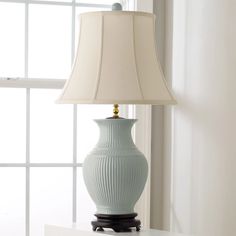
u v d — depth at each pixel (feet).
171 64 10.67
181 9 10.18
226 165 8.46
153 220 11.10
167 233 8.65
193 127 9.62
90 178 8.54
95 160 8.47
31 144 11.23
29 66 11.26
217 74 8.77
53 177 11.30
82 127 11.39
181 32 10.17
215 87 8.84
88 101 8.00
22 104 11.19
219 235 8.64
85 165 8.63
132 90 8.05
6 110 11.14
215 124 8.83
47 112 11.26
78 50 8.41
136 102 8.00
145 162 8.64
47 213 11.30
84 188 11.40
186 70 9.94
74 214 11.37
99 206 8.68
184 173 10.00
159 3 11.04
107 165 8.39
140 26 8.34
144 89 8.12
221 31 8.63
